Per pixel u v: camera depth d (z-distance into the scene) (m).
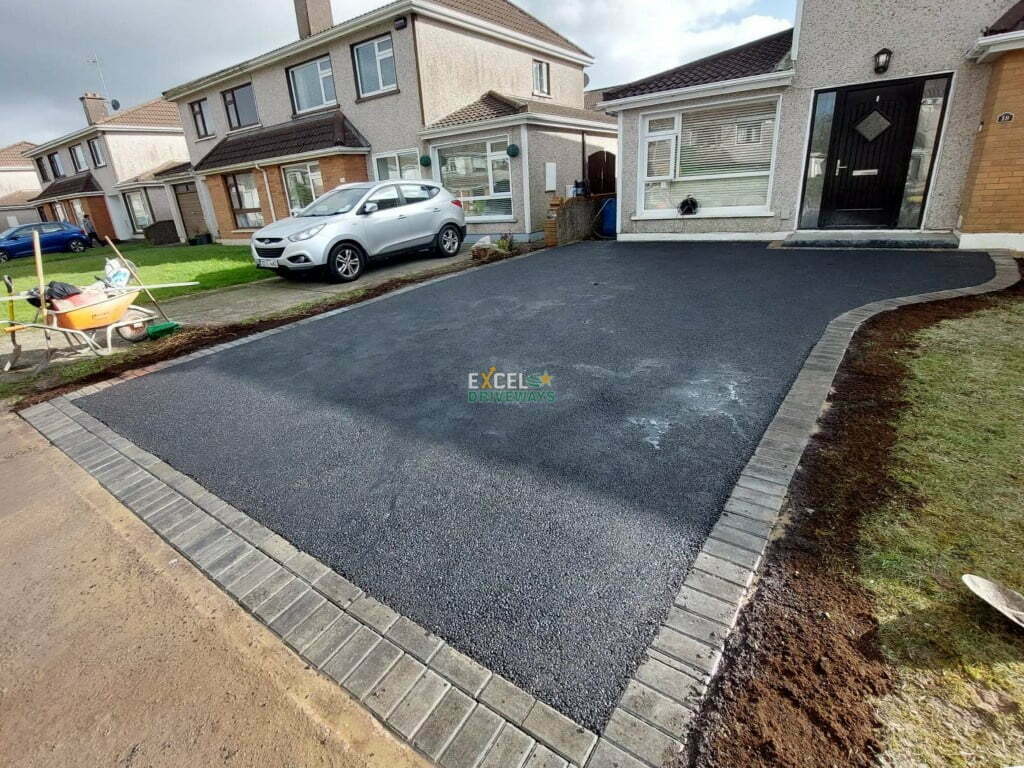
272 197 16.94
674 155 10.62
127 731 1.81
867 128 8.77
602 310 6.18
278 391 4.62
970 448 2.79
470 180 14.04
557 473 3.00
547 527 2.57
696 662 1.83
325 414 4.07
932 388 3.49
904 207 8.84
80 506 3.17
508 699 1.78
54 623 2.31
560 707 1.73
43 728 1.85
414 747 1.67
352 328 6.37
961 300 5.39
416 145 14.30
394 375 4.73
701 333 5.09
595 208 13.25
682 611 2.03
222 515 2.94
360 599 2.26
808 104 9.02
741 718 1.63
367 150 15.12
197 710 1.86
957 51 7.79
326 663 1.99
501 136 12.97
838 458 2.85
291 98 16.70
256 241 9.77
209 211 20.72
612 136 15.98
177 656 2.09
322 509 2.89
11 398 5.03
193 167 20.28
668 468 2.95
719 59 10.64
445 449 3.39
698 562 2.26
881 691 1.65
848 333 4.71
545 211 13.77
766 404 3.58
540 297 7.08
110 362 5.86
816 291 6.21
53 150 29.42
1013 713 1.55
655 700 1.72
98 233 27.44
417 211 11.05
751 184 10.06
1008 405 3.19
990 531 2.22
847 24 8.41
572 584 2.21
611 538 2.45
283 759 1.68
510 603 2.15
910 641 1.80
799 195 9.55
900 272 6.79
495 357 4.94
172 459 3.61
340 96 15.34
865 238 8.73
